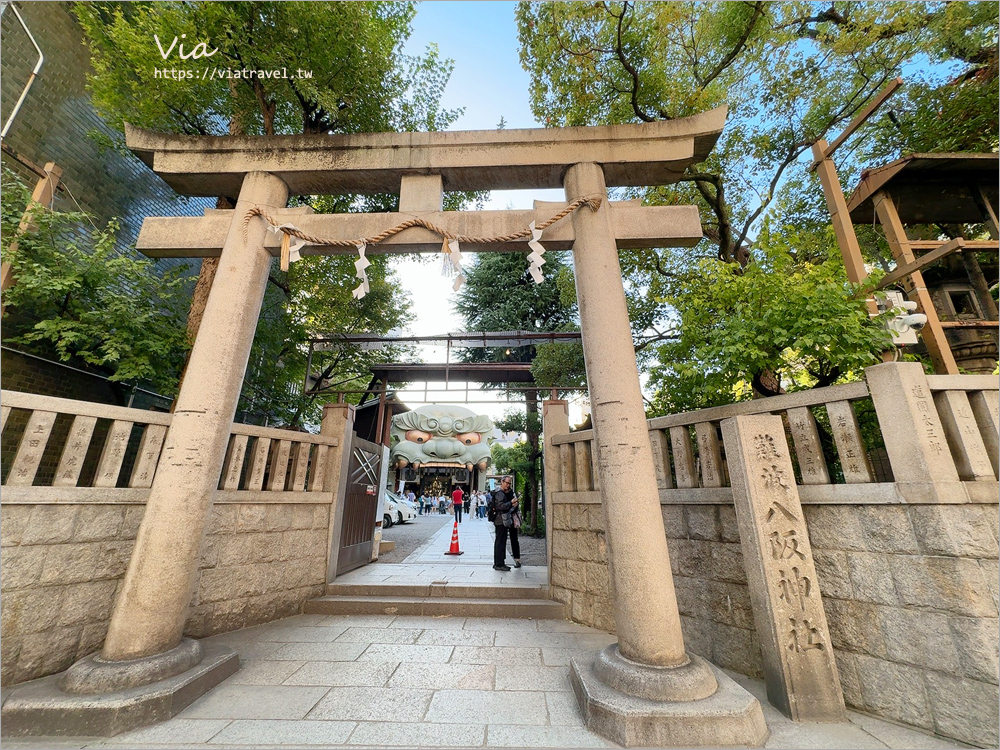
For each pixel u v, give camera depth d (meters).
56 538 3.19
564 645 3.95
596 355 3.45
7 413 3.09
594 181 3.98
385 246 4.05
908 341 3.80
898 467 2.78
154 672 2.77
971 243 4.16
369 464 7.19
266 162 4.23
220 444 3.46
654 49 7.68
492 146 4.15
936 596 2.54
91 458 6.56
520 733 2.52
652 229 3.91
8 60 5.89
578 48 7.80
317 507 5.40
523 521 15.31
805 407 3.32
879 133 7.70
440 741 2.44
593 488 4.84
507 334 10.55
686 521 3.93
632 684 2.61
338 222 4.09
